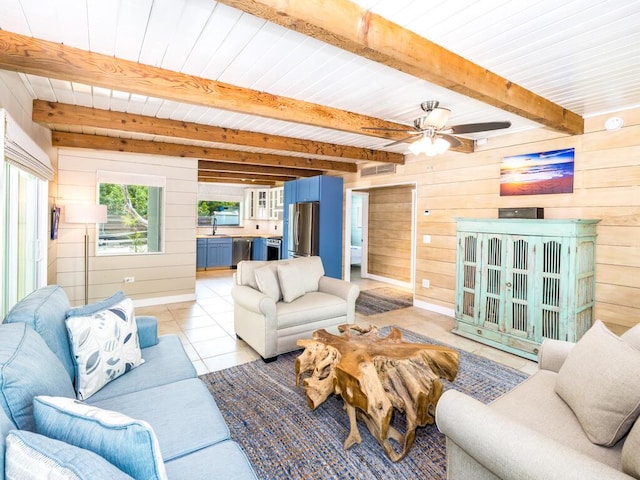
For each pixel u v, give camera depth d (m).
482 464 1.22
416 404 1.96
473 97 2.34
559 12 1.67
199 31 1.90
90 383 1.68
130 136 4.35
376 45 1.69
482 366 3.08
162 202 5.30
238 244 9.01
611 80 2.48
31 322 1.51
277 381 2.76
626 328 3.06
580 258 3.00
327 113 3.11
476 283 3.69
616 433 1.29
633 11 1.66
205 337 3.80
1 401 1.00
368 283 7.20
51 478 0.75
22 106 2.66
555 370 1.96
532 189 3.71
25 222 3.12
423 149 2.86
